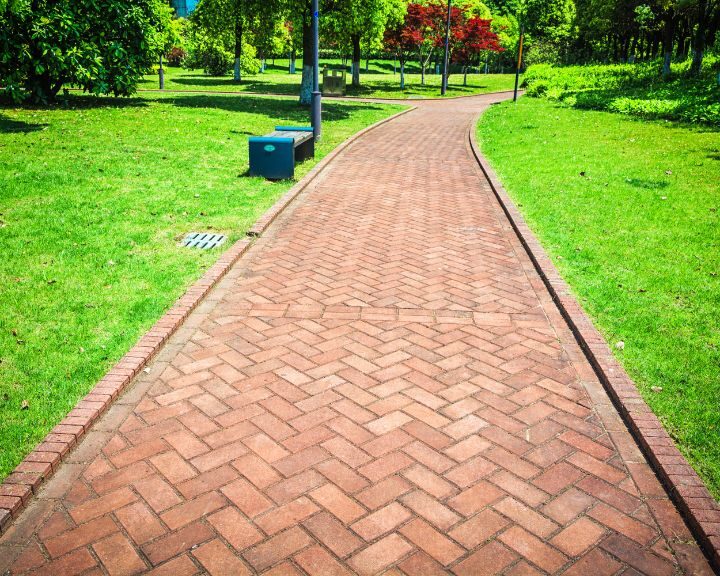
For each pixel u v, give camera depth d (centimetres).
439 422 406
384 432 394
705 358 477
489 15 6225
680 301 588
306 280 651
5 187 916
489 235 825
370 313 571
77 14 1809
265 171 1093
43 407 407
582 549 303
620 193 1009
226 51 4612
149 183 1006
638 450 380
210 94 2852
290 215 898
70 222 782
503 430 398
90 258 668
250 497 336
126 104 2109
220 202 918
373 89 3856
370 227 851
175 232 774
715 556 292
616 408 424
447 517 322
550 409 422
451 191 1091
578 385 454
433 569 289
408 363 482
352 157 1413
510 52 6738
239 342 512
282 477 352
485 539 308
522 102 2878
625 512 328
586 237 783
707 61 3484
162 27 2291
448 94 3853
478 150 1526
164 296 583
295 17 2222
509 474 357
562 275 655
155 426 397
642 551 302
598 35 4894
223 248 723
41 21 1666
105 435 387
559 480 352
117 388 427
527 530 315
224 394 435
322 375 462
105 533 309
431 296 614
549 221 856
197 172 1111
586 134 1720
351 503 332
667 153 1377
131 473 353
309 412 415
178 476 351
